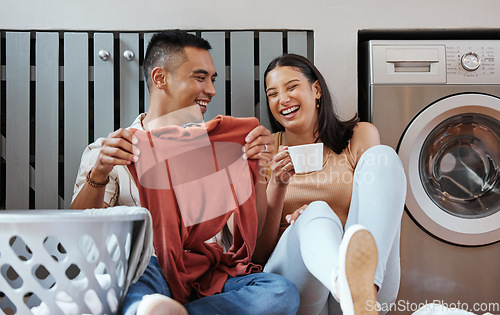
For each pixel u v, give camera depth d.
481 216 2.03
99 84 2.04
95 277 1.03
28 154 2.04
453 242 1.99
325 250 1.17
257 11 2.07
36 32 2.04
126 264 1.13
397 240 1.42
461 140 2.08
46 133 2.04
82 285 1.06
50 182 2.03
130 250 1.16
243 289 1.27
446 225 1.99
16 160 2.04
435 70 2.04
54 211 1.27
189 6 2.06
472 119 2.05
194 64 1.84
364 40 2.26
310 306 1.45
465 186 2.08
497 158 2.07
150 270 1.31
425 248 2.00
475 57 2.05
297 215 1.51
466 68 2.04
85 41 2.05
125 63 2.06
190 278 1.33
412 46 2.04
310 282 1.39
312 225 1.26
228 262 1.45
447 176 2.08
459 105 2.00
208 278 1.40
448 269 2.00
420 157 2.04
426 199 2.00
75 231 0.99
